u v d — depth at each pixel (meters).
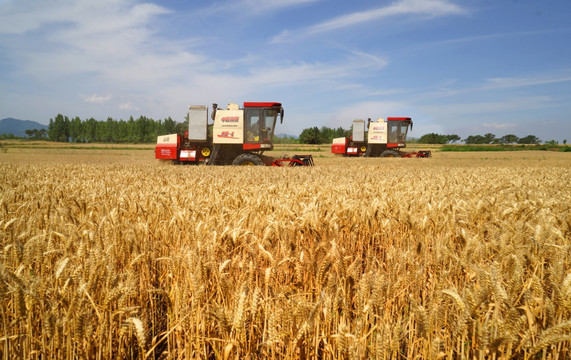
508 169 15.52
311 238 3.44
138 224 3.33
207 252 2.81
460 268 2.85
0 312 2.09
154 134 131.12
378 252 4.29
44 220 3.85
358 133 33.41
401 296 2.90
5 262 2.58
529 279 2.30
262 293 2.70
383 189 6.53
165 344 2.82
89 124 146.12
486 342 1.75
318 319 2.25
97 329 2.18
